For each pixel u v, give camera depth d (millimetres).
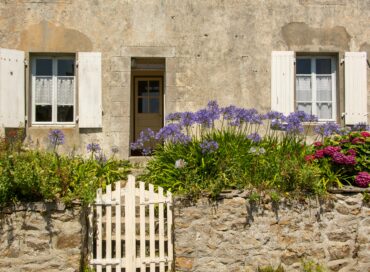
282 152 7039
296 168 6418
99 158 7781
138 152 10281
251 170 6496
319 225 6312
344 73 8945
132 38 8797
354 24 9039
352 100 8883
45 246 5871
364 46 9039
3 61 8453
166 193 6352
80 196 5992
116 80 8758
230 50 8906
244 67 8906
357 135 7129
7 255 5828
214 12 8930
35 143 8578
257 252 6184
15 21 8672
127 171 7801
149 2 8852
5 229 5836
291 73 8906
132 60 8977
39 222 5879
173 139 7234
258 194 6188
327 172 6582
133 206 6117
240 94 8875
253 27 8953
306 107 9188
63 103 8914
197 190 6156
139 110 11281
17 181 5777
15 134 8359
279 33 8969
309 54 9117
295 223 6270
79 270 5859
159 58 8930
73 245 5898
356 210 6359
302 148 7262
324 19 9016
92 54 8703
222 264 6133
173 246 6195
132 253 6059
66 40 8719
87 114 8641
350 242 6332
